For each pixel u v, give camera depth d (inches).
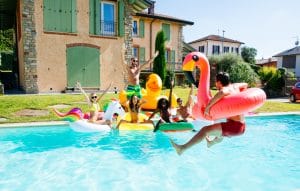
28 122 369.7
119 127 349.1
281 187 216.5
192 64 225.9
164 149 301.9
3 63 1153.4
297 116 497.4
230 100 197.2
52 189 209.5
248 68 1047.6
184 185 218.8
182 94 657.6
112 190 209.2
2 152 284.5
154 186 216.5
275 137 361.4
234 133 205.3
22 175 233.1
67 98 534.0
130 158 275.4
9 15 895.1
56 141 321.4
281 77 939.3
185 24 1167.6
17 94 623.5
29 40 658.2
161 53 834.2
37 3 663.1
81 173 238.8
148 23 1096.2
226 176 236.7
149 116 384.8
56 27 684.7
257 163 268.1
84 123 334.3
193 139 203.9
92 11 720.3
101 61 736.3
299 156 289.3
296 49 1572.3
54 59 684.7
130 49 772.0
